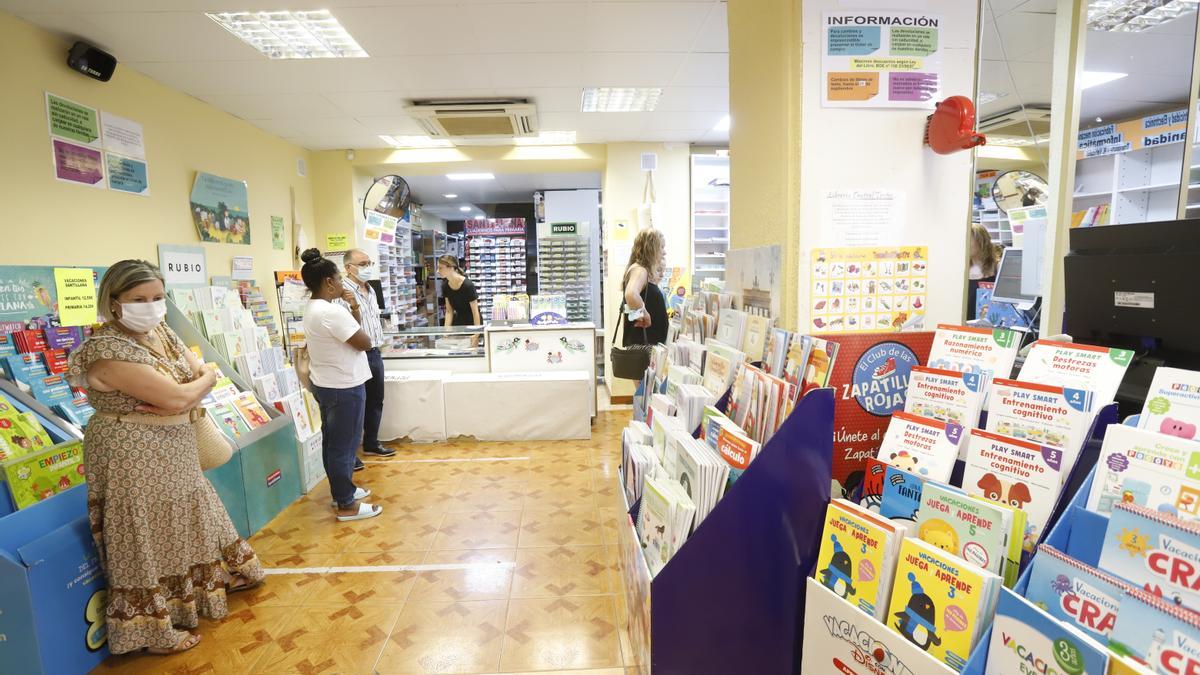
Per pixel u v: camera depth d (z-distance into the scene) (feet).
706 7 9.94
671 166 20.26
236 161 15.79
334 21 10.57
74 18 9.62
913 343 4.41
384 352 16.26
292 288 17.85
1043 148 7.06
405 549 9.23
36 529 6.26
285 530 9.97
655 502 4.40
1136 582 2.32
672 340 8.34
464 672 6.36
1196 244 3.42
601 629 7.10
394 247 24.77
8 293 8.96
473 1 9.59
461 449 14.44
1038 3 6.64
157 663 6.60
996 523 2.78
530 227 37.55
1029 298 7.30
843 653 3.25
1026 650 2.39
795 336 4.59
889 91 4.84
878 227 4.93
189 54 11.33
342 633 7.09
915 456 3.49
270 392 11.27
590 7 9.89
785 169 4.92
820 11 4.74
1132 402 3.76
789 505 3.67
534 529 9.90
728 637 3.86
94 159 10.92
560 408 15.10
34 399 7.83
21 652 5.89
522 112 15.70
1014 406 3.23
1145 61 10.46
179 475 6.91
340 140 18.63
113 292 6.32
